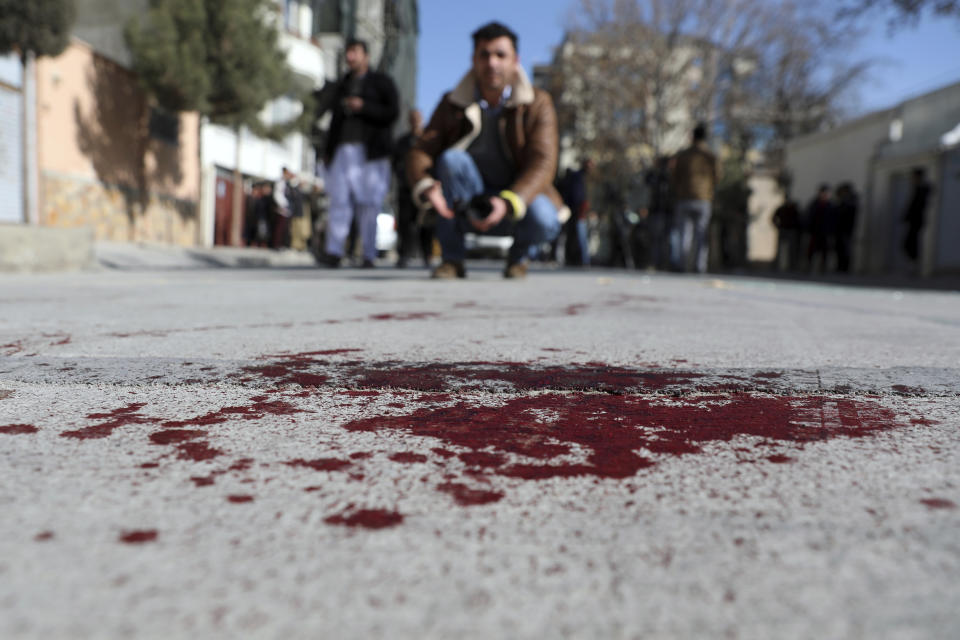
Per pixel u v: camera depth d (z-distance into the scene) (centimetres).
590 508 57
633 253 1556
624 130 2792
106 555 46
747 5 2636
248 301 286
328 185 766
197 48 1335
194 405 96
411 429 83
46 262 616
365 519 54
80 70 1298
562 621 38
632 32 2691
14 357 134
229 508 56
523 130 424
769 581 44
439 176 443
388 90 750
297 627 37
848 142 2014
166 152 1623
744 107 2898
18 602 39
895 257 1781
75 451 72
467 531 52
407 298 312
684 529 52
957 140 1528
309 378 112
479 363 131
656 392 106
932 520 54
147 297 305
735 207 2339
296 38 2075
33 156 1166
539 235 469
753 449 75
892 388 107
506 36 409
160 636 36
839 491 61
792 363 138
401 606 40
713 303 321
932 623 38
